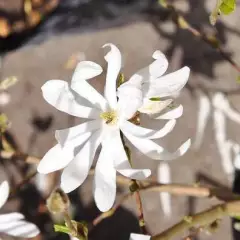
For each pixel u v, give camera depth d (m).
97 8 0.57
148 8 0.54
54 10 0.59
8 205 0.51
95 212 0.50
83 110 0.31
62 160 0.30
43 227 0.51
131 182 0.34
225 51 0.52
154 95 0.29
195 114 0.51
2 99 0.54
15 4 0.59
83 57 0.53
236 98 0.51
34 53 0.54
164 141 0.50
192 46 0.52
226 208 0.34
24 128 0.53
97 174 0.30
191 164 0.50
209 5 0.53
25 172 0.52
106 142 0.31
